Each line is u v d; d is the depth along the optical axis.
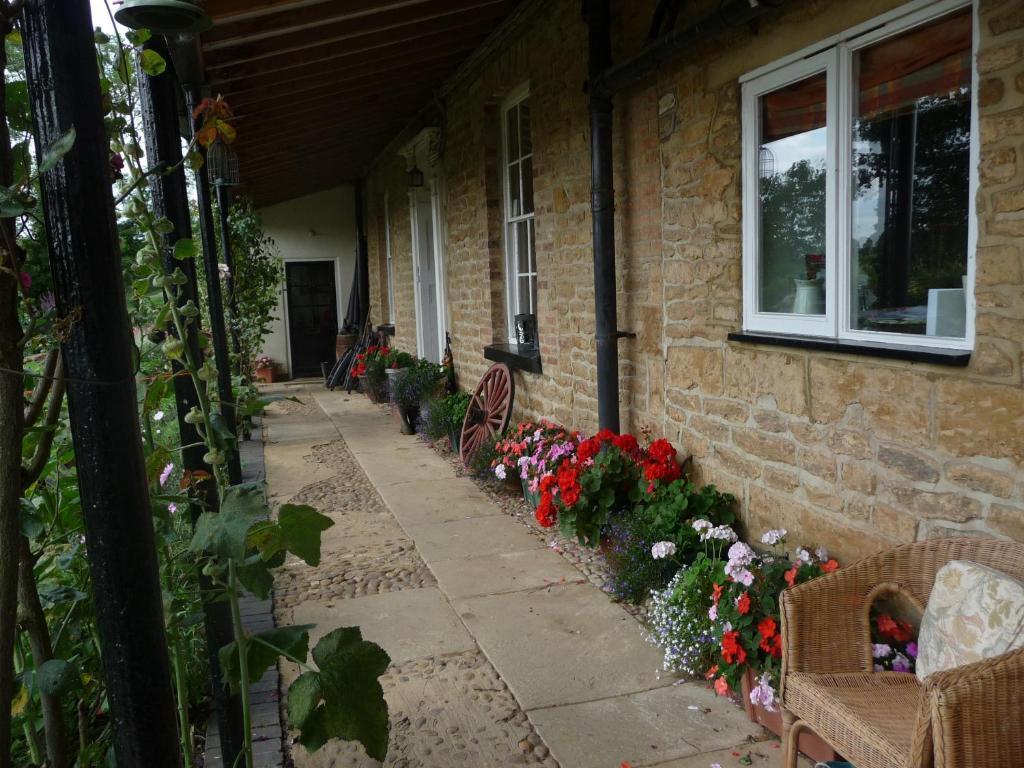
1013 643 1.70
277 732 2.50
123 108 1.56
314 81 5.55
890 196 2.58
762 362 3.16
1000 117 2.10
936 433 2.35
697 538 3.31
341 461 6.58
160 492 1.96
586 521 3.79
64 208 0.95
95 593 1.02
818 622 2.02
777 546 3.11
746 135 3.16
